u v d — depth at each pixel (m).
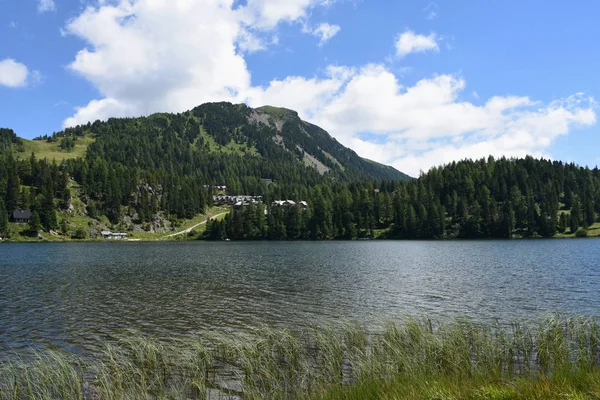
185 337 28.73
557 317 25.50
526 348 21.73
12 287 52.25
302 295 45.00
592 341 21.98
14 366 22.59
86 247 156.25
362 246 149.25
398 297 43.19
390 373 17.72
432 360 19.42
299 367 20.45
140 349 22.52
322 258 96.06
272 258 97.50
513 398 11.91
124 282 56.53
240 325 31.98
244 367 20.19
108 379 19.20
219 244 181.75
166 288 50.75
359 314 35.41
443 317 33.66
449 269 69.44
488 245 140.00
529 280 54.66
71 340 28.30
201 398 17.52
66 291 48.72
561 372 15.02
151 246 164.25
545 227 184.25
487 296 43.16
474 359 20.45
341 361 20.34
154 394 17.80
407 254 105.56
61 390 18.23
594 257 87.06
